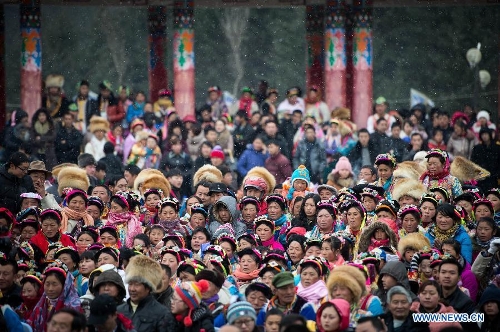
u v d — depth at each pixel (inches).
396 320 887.1
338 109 2203.5
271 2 2432.3
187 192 1867.6
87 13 3196.4
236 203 1318.9
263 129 2092.8
